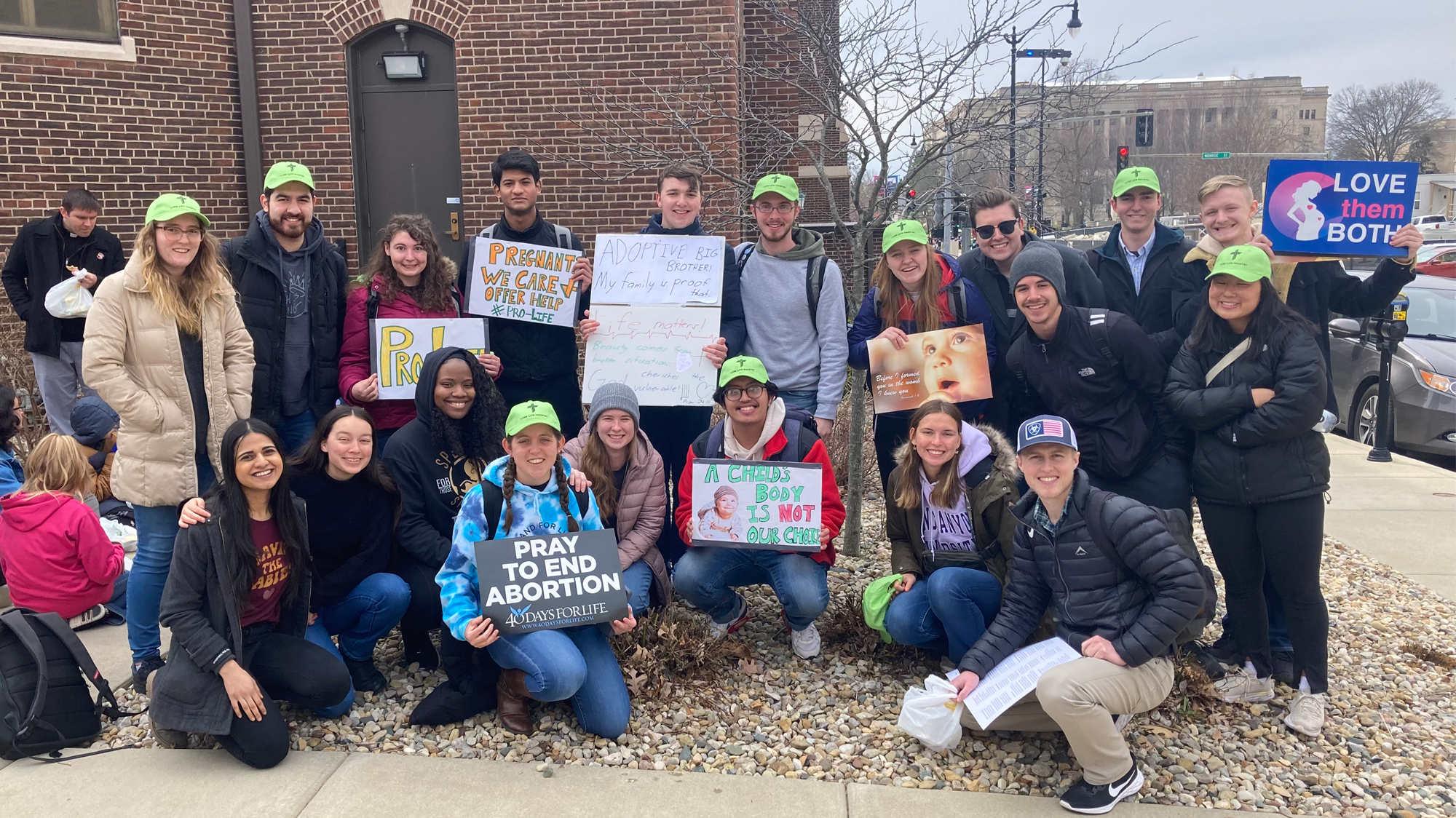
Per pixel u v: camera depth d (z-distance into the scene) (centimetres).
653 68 880
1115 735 298
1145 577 306
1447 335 856
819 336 450
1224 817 299
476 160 909
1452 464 866
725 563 414
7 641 333
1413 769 327
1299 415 327
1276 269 403
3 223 828
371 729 352
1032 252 368
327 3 893
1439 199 5069
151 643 379
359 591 371
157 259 367
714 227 666
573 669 332
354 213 923
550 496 358
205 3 884
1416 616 467
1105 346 362
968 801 307
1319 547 345
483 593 336
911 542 397
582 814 297
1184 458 375
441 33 902
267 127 915
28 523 398
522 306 459
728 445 418
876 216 603
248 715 315
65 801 302
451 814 296
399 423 452
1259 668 367
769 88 934
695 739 348
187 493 370
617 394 396
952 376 431
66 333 658
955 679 329
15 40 815
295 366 438
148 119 870
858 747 342
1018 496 362
